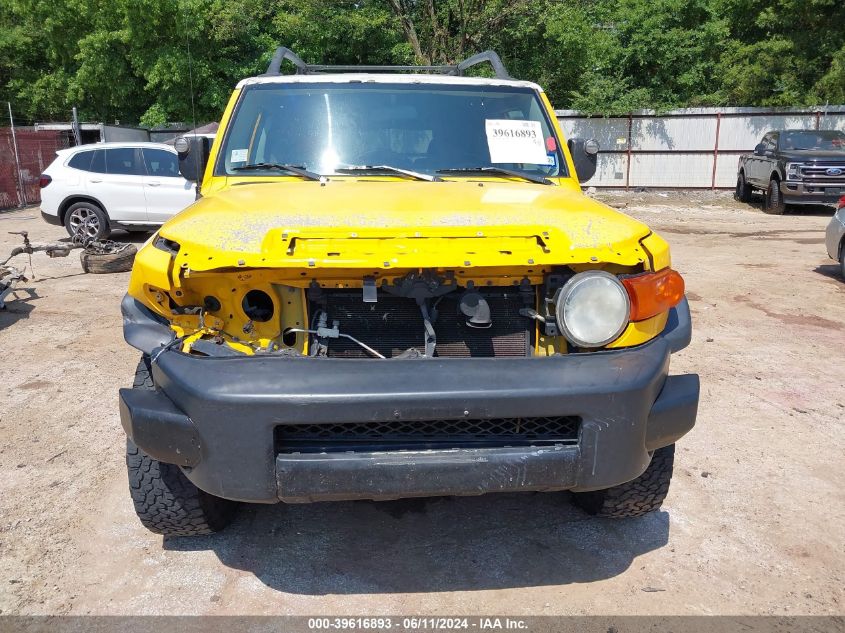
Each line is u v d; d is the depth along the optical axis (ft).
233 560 10.98
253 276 9.25
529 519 12.17
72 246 31.27
